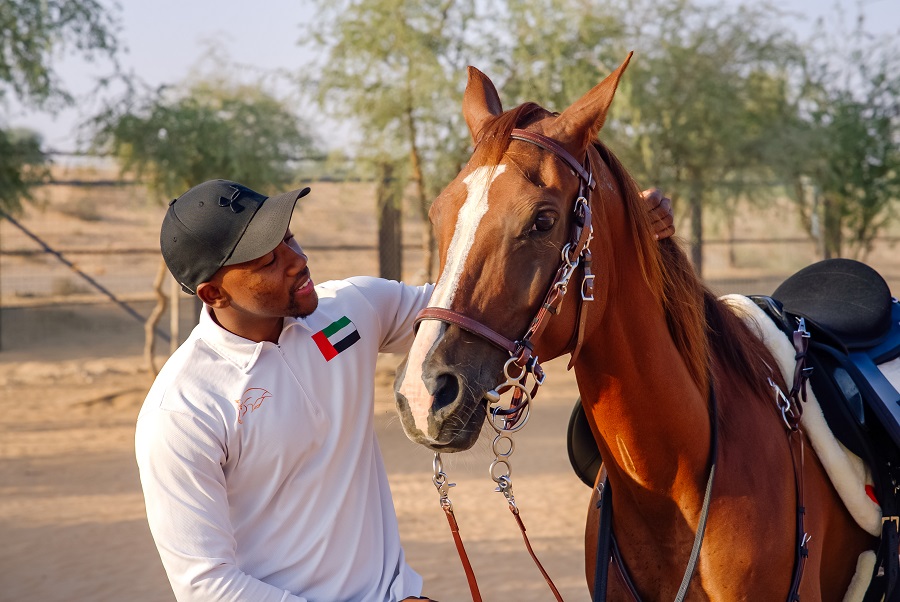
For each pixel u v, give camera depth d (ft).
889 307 7.50
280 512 5.41
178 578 5.05
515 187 5.12
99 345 39.86
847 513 6.98
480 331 4.99
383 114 30.37
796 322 7.22
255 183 32.07
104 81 30.27
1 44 28.96
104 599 13.12
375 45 29.89
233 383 5.33
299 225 53.21
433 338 4.99
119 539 15.97
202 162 31.40
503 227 5.06
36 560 14.84
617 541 6.59
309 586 5.40
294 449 5.36
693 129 36.04
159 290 31.50
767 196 38.58
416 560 14.82
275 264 5.24
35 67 29.27
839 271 7.97
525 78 30.07
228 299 5.32
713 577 5.97
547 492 18.94
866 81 41.68
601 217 5.51
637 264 5.74
